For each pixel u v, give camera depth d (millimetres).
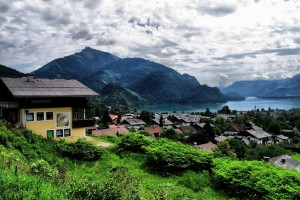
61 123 35625
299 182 17625
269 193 16750
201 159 22734
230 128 134000
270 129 141125
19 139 24688
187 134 107750
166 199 14383
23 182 10492
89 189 10195
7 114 34125
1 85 35469
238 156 70500
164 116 182375
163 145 25312
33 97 32281
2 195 9141
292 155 78000
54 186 11328
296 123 169750
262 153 68688
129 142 28812
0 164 13750
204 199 17141
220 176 19406
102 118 137500
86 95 36750
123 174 13781
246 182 17766
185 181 20344
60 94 34469
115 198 10211
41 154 23703
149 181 20219
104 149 27703
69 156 25719
